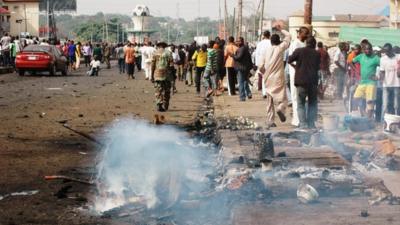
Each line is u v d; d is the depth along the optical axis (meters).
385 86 15.77
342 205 7.68
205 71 24.84
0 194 8.59
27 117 16.66
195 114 18.20
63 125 14.90
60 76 37.69
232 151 10.94
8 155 11.22
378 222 6.95
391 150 10.20
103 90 26.73
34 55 36.06
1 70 38.69
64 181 9.24
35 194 8.59
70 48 47.22
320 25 64.56
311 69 13.97
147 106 20.28
